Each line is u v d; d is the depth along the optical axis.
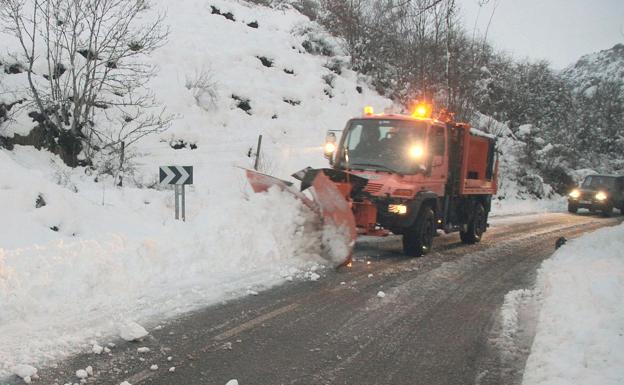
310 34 27.25
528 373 4.39
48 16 13.73
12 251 6.61
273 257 8.12
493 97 34.84
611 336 4.79
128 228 10.29
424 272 8.62
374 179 9.50
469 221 12.63
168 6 22.67
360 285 7.41
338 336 5.30
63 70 15.25
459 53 26.33
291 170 17.67
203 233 8.04
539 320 5.75
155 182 14.34
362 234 9.23
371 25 27.73
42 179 10.09
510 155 31.86
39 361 4.34
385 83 27.64
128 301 5.98
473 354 4.97
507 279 8.44
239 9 25.94
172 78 17.97
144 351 4.65
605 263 8.45
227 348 4.82
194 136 16.58
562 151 37.97
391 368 4.58
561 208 28.50
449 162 11.06
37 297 5.79
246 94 19.83
